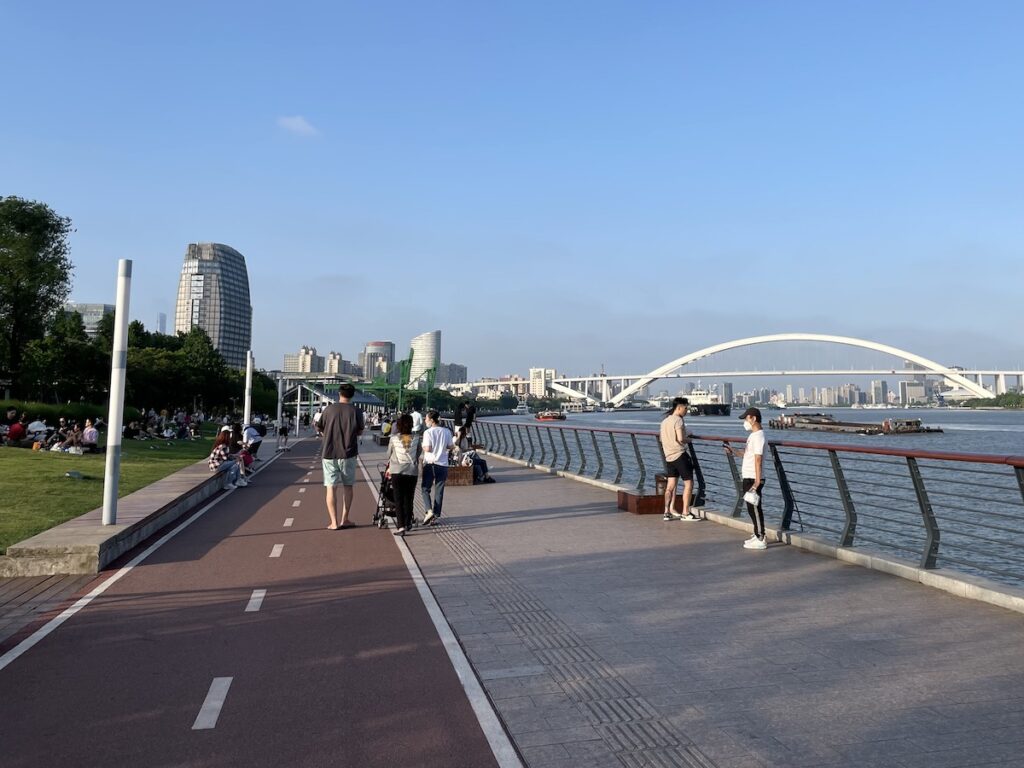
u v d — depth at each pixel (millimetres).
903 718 4340
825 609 6727
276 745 4109
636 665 5332
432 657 5555
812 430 109812
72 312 73062
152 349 74438
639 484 15664
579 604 7023
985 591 6887
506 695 4801
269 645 5875
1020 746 3969
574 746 4070
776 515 11969
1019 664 5203
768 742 4074
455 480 18141
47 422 42875
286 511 14219
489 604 7062
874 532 19844
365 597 7383
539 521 12359
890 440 87812
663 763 3859
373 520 12297
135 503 12656
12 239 55375
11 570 8414
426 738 4184
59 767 3869
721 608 6820
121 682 5082
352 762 3902
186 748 4078
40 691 4922
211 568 8844
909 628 6105
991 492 27062
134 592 7664
